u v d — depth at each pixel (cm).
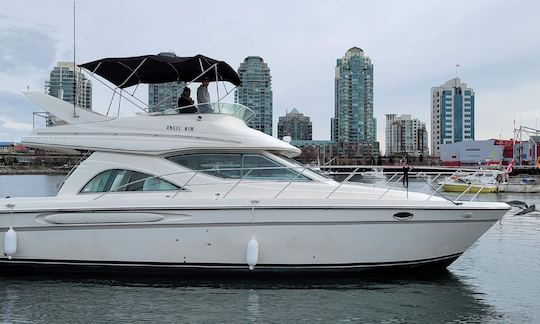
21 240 912
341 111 16850
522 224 2023
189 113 1017
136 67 1032
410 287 912
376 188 971
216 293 861
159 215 885
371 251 895
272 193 931
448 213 900
